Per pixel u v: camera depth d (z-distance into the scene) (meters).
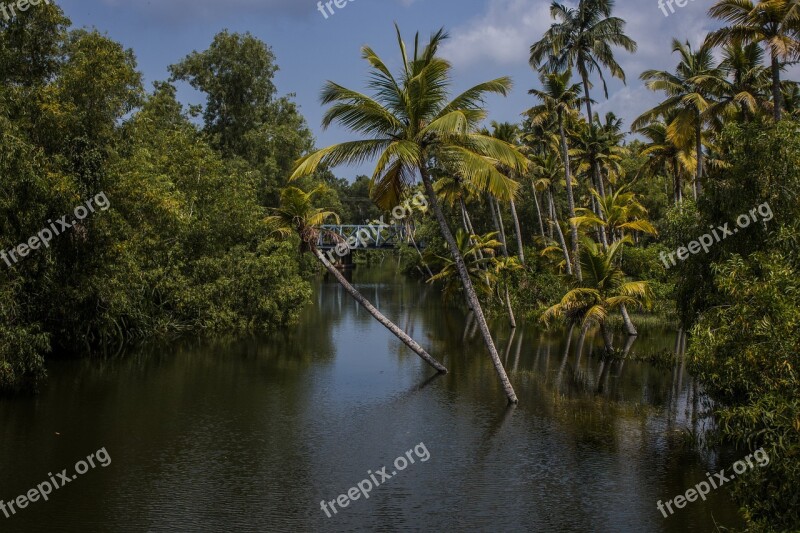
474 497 13.15
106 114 25.88
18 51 23.86
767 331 9.94
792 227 12.49
